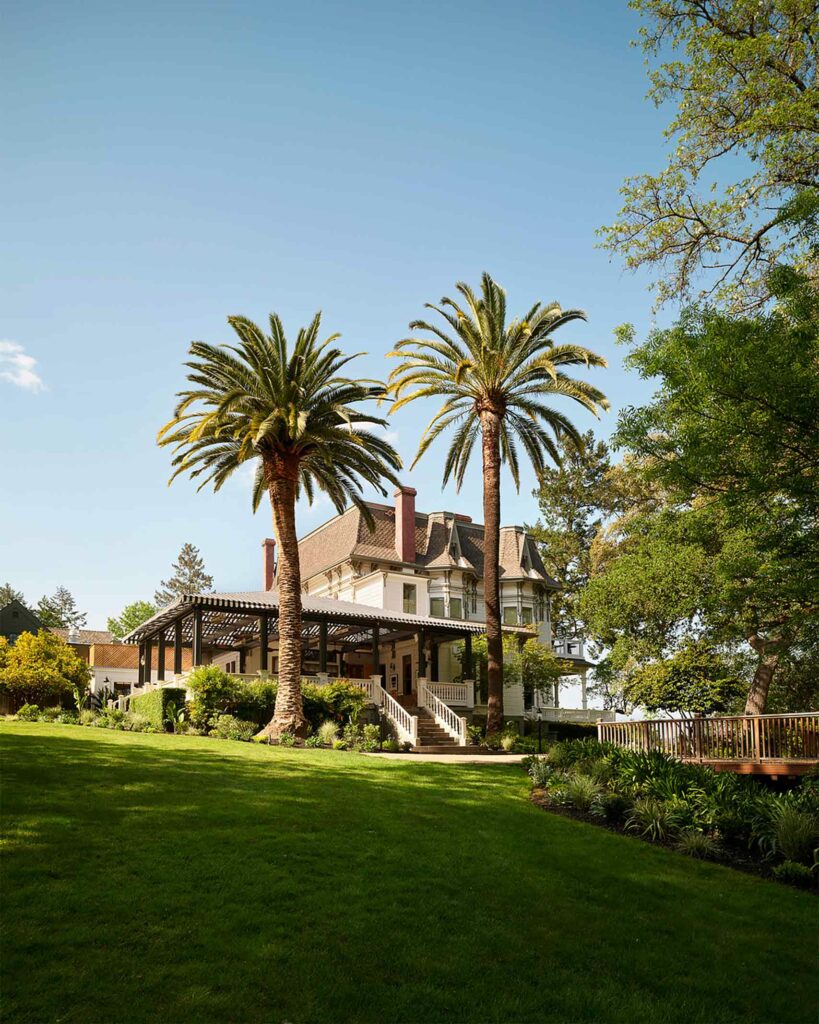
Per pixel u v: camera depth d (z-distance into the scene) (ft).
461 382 97.71
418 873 32.07
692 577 89.86
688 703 83.82
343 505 98.37
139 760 51.75
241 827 36.06
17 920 23.94
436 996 22.06
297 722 82.79
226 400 79.00
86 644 195.00
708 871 37.37
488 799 50.34
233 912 26.05
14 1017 18.97
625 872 35.86
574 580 213.66
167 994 20.63
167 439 86.69
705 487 47.03
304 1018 20.24
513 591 165.48
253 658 148.25
